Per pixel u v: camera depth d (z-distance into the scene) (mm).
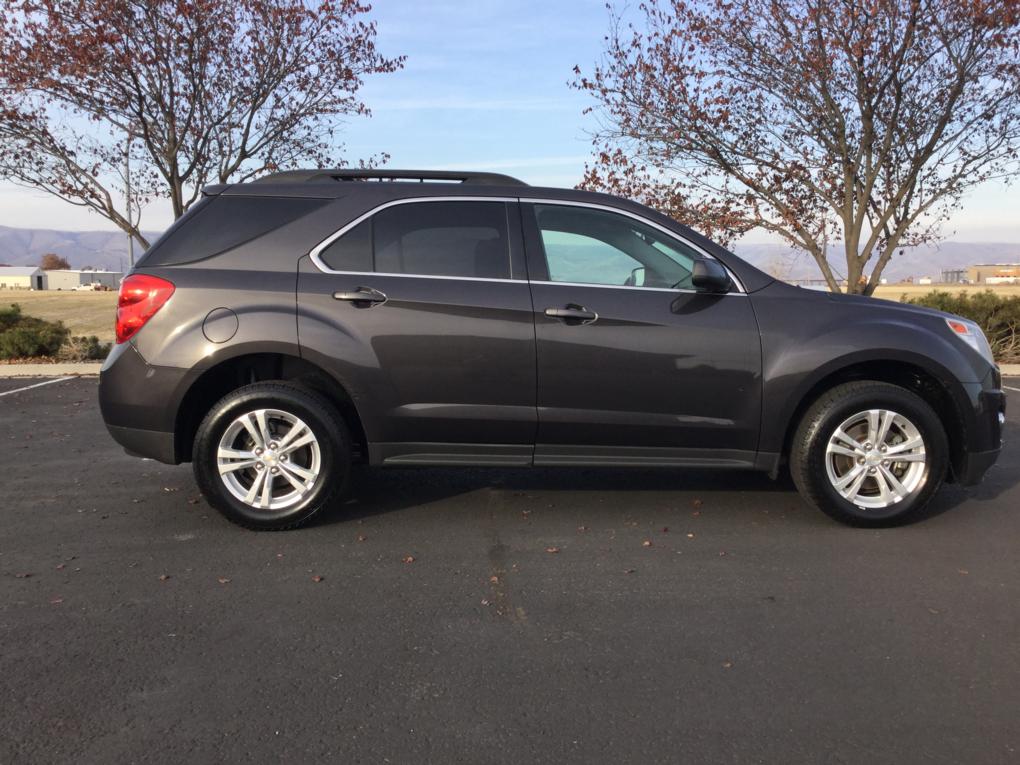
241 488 4520
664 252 4621
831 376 4711
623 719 2686
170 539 4410
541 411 4473
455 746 2533
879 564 4066
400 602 3604
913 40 10625
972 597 3670
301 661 3064
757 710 2740
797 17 10953
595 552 4230
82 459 6273
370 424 4473
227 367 4562
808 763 2455
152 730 2604
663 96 11688
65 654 3102
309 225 4543
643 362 4449
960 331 4676
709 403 4500
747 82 11594
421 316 4414
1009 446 6801
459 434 4516
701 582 3836
